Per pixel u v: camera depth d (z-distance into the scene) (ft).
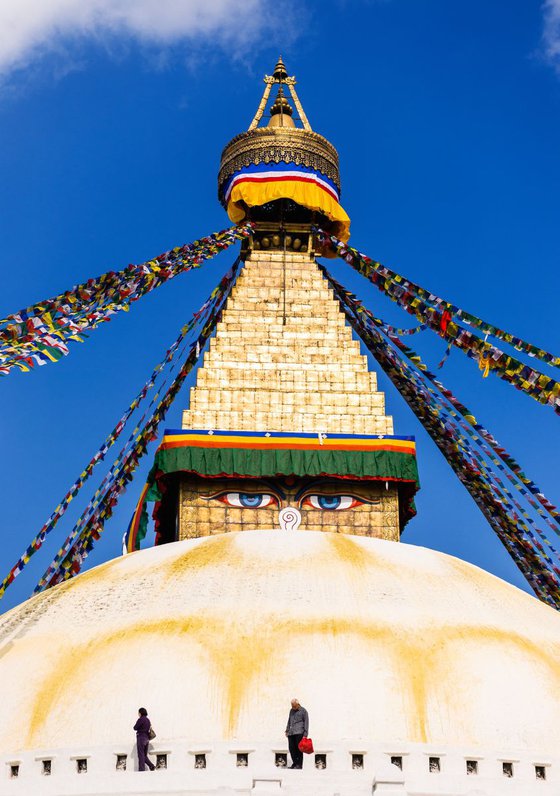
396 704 69.26
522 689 71.31
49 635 77.00
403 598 77.00
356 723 68.13
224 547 82.17
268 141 122.42
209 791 62.85
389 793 61.52
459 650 73.05
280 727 67.82
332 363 109.60
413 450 104.32
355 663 71.05
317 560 79.77
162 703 69.26
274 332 111.14
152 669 71.15
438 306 91.66
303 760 66.03
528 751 67.72
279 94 131.23
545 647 76.18
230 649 72.02
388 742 66.85
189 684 70.08
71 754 66.80
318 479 103.19
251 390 107.45
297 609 74.90
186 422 105.09
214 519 101.50
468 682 70.95
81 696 70.74
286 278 116.06
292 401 107.24
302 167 121.70
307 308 113.60
